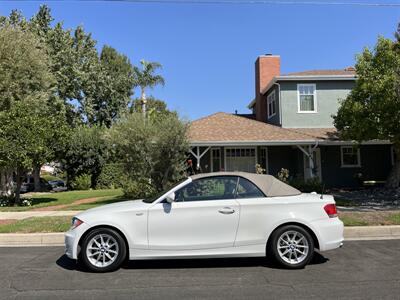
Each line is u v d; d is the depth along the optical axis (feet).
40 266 25.00
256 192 24.41
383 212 40.81
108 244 23.63
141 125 56.95
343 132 62.59
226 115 84.17
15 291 19.90
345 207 49.01
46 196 82.69
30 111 65.16
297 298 18.31
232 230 23.61
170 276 22.47
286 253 23.75
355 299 18.13
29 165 59.21
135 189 61.26
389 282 20.71
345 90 82.89
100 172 114.73
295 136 72.54
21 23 128.06
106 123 159.74
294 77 81.61
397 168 68.23
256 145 70.74
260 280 21.39
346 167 80.43
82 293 19.49
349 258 26.07
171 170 57.72
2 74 81.56
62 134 64.85
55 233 33.91
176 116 58.90
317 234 23.63
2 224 39.65
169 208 23.68
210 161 77.77
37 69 87.81
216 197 24.26
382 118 53.06
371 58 57.36
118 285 20.81
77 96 144.15
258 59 95.76
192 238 23.54
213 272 23.21
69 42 138.82
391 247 29.35
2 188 82.58
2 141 58.34
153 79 114.01
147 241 23.49
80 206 57.47
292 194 24.90
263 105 94.48
